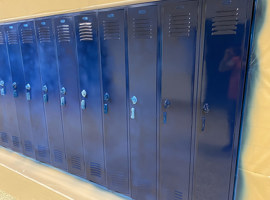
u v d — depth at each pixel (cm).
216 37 155
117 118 222
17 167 304
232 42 149
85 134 250
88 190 252
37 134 298
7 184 310
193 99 174
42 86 271
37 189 276
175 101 184
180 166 194
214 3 150
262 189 157
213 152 173
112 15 199
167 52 179
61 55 244
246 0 139
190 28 164
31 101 288
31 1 249
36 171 293
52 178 278
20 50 279
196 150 181
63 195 252
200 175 184
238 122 157
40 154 305
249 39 144
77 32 225
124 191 238
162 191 211
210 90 165
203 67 165
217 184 177
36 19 252
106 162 243
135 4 185
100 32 210
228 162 167
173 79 181
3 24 283
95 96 231
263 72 143
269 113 145
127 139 221
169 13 171
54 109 269
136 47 194
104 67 217
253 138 154
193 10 160
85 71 231
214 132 169
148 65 191
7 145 347
